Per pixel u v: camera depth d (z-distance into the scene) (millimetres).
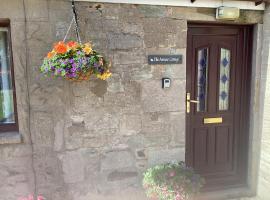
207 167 3822
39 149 3086
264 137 3541
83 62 2514
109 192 3312
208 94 3674
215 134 3781
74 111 3102
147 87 3252
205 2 3256
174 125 3395
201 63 3617
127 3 3076
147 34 3176
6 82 3133
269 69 3387
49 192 3172
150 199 3389
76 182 3213
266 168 3529
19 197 3125
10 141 2990
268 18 3377
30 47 2930
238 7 3342
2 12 2836
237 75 3725
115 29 3090
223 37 3617
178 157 3465
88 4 2996
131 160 3324
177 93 3348
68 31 2951
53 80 3012
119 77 3164
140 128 3295
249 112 3734
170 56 3260
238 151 3891
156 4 3143
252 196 3783
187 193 2928
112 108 3191
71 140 3137
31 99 3002
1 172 3059
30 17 2893
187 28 3484
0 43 3062
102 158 3242
